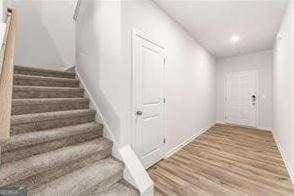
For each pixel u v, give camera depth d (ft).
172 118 12.12
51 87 8.56
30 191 4.92
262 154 11.80
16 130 6.08
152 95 9.77
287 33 10.27
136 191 6.37
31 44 13.06
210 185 7.77
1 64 3.83
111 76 7.87
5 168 4.90
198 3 10.00
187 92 14.56
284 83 11.47
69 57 15.07
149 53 9.45
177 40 12.64
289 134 9.55
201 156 11.39
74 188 5.20
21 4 12.64
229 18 11.80
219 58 23.62
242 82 21.76
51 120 7.09
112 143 7.64
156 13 10.08
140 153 8.84
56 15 14.35
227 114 23.18
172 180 8.19
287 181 8.19
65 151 6.30
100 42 8.50
